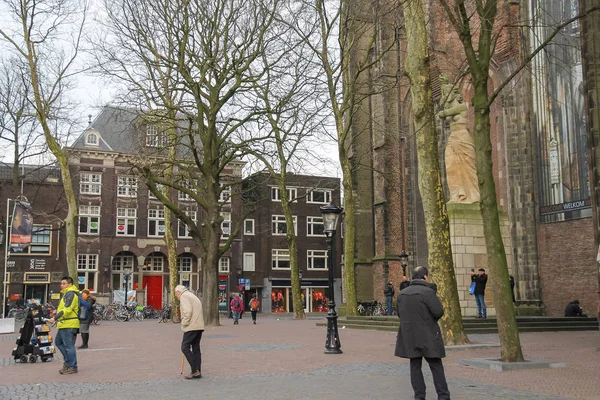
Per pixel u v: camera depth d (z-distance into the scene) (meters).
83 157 52.22
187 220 29.11
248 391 9.50
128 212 53.91
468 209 22.56
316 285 62.38
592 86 17.70
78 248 51.44
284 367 12.54
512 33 29.23
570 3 26.17
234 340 20.03
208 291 29.44
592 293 25.08
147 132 33.59
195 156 28.66
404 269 32.56
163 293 55.53
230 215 59.06
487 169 12.71
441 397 7.94
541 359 13.09
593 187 17.61
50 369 13.29
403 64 38.44
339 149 29.64
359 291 40.56
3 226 43.47
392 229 39.06
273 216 61.47
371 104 40.22
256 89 31.58
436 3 32.25
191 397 9.04
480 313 21.17
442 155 32.69
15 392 9.93
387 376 10.93
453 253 22.22
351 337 20.67
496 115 30.89
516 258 28.41
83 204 52.00
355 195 41.59
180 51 27.66
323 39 29.02
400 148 39.12
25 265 48.91
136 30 27.86
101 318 38.91
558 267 26.73
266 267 60.34
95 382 10.95
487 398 8.59
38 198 49.94
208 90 29.19
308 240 62.47
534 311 27.14
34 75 28.22
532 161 28.23
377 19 25.81
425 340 7.95
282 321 36.31
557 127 26.91
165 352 16.42
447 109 23.36
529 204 28.09
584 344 16.84
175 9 27.92
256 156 29.77
